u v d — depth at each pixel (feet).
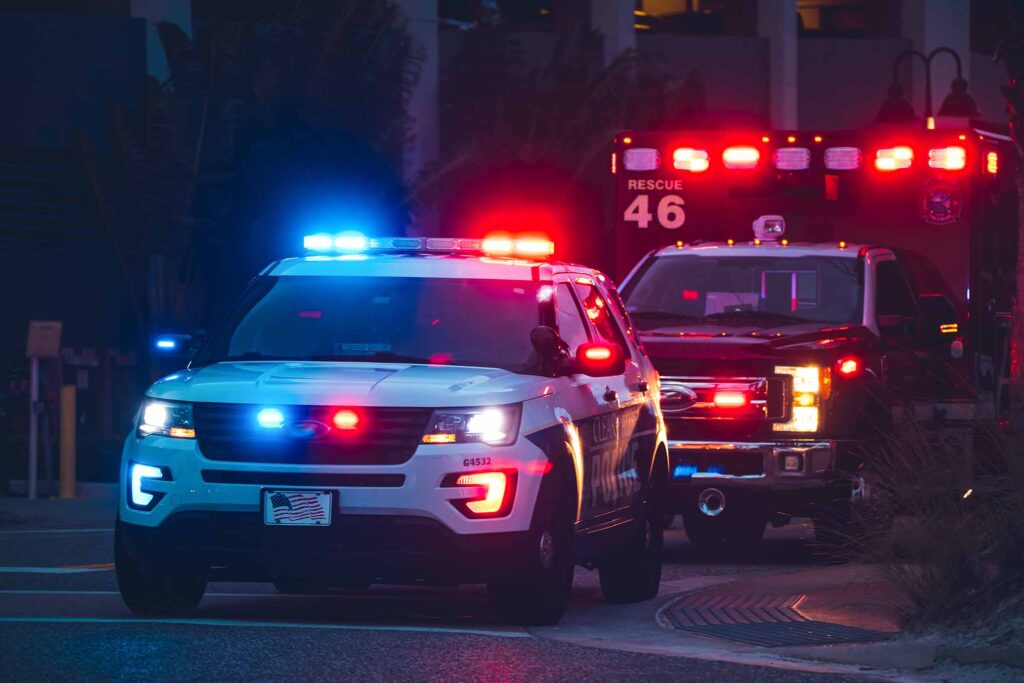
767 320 82.58
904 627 52.21
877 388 78.23
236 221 145.28
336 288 60.44
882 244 90.17
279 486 52.08
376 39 151.02
